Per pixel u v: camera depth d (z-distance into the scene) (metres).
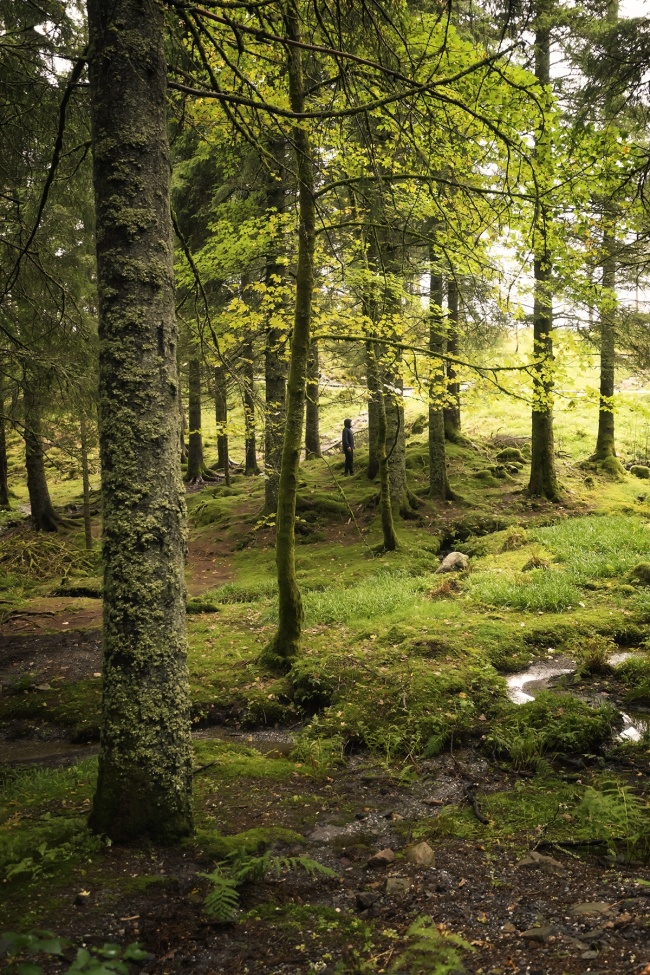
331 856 4.32
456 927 3.26
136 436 4.05
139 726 4.04
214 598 13.71
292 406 8.52
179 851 3.99
